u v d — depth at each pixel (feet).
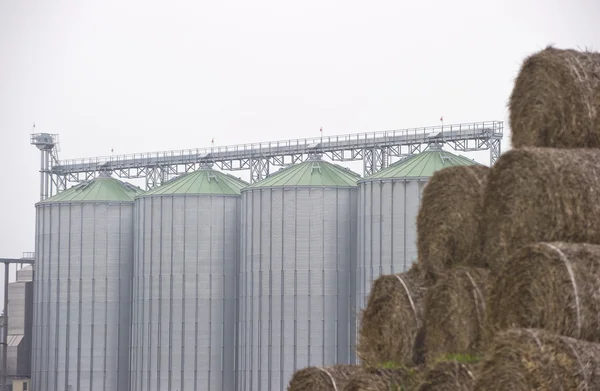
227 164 398.42
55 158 449.89
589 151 90.43
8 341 485.15
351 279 334.85
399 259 315.58
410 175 317.83
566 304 78.48
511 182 90.43
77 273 389.60
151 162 413.39
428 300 97.66
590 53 96.89
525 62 97.04
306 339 330.34
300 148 373.81
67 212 393.09
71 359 386.52
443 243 103.14
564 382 72.59
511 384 73.97
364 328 104.58
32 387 396.98
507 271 82.38
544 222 87.97
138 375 365.40
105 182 401.90
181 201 362.74
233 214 364.79
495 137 331.77
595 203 86.69
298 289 333.01
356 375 94.17
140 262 369.09
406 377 92.84
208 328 358.02
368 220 322.96
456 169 103.55
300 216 335.26
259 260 339.98
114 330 386.52
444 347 96.17
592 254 79.87
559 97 94.07
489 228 93.04
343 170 359.46
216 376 356.79
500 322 82.84
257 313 338.95
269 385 333.21
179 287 360.07
